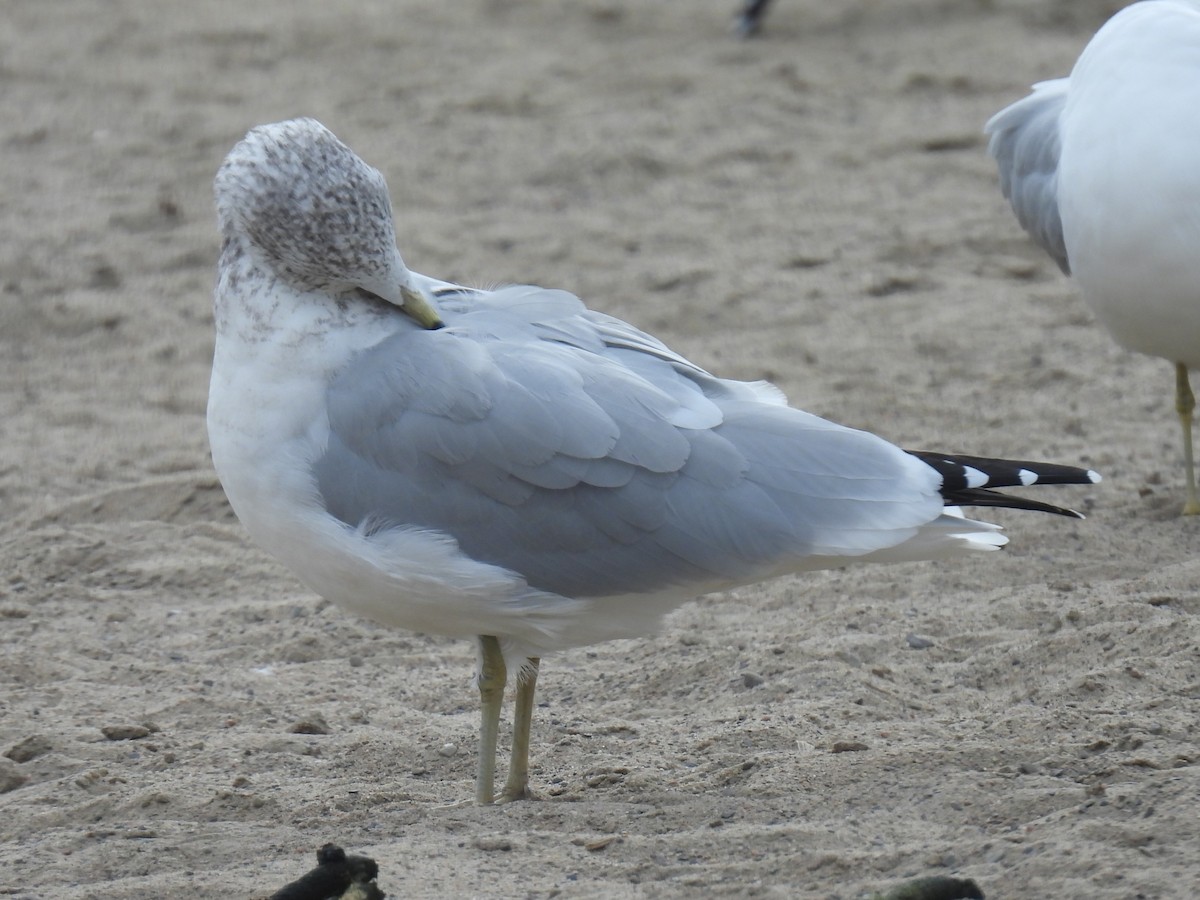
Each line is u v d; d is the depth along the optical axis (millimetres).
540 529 8062
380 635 11492
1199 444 14180
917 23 28906
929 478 8227
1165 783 7441
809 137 23719
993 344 16938
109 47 28828
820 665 10047
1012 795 7641
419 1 31547
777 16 29812
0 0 31859
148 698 10383
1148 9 12031
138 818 8406
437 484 8047
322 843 7852
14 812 8500
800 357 16891
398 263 8203
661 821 7918
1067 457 14047
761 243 20156
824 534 8062
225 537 13383
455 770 9227
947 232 20109
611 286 19031
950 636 10648
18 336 18188
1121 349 16578
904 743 8672
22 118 25406
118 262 20125
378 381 8078
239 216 8023
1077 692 9422
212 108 25719
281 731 9805
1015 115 14320
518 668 8523
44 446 15461
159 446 15438
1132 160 11648
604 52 28047
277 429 8078
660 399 8188
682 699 10078
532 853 7512
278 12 30922
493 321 8508
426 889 7090
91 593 12312
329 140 8031
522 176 22625
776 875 7102
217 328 8312
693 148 23422
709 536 8047
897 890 6508
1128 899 6418
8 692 10445
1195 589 11070
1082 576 11656
